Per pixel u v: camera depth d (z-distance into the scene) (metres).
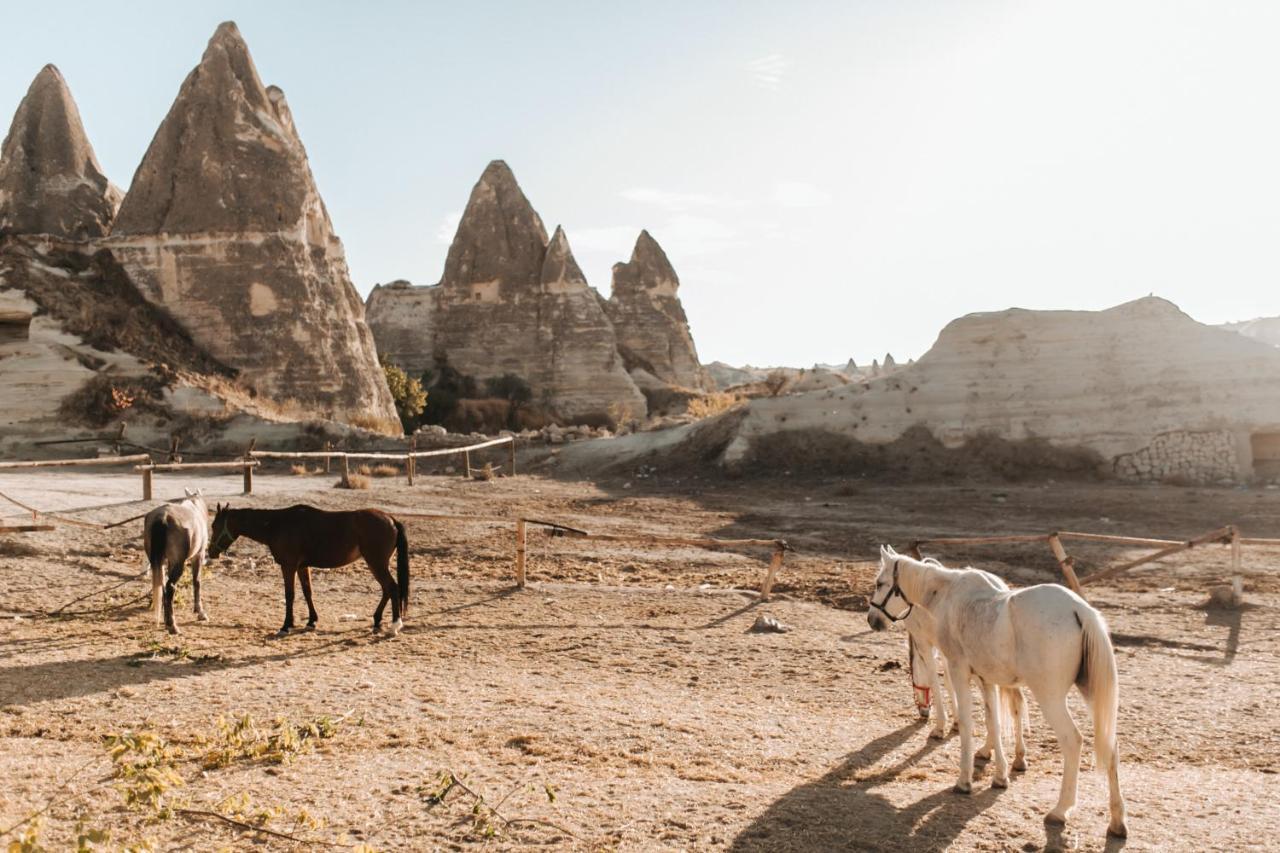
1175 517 24.67
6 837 6.00
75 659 10.95
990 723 7.54
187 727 8.65
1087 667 6.41
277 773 7.49
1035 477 33.00
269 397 46.53
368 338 56.66
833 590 15.71
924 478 33.38
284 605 14.52
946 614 7.45
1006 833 6.50
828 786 7.45
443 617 13.81
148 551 12.64
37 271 42.41
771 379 54.44
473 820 6.61
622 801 7.04
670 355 99.50
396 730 8.62
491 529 21.94
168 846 6.12
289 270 48.81
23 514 19.03
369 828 6.50
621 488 32.34
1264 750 8.33
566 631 13.01
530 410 73.19
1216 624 13.27
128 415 38.69
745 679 10.75
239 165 48.69
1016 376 34.88
